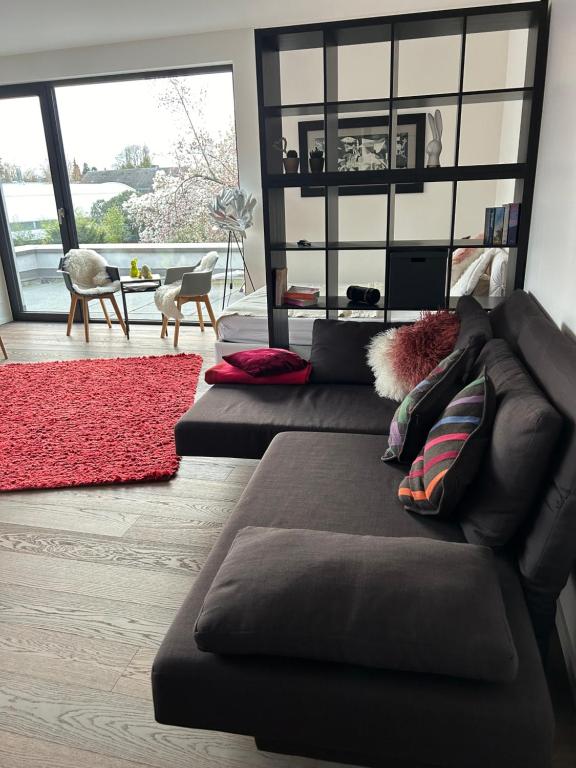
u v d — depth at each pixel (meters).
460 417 1.63
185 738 1.54
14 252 6.20
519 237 2.97
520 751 1.10
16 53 5.36
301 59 4.95
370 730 1.16
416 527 1.62
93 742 1.54
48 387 4.21
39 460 3.10
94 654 1.82
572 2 2.23
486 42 4.62
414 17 2.79
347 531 1.62
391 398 2.58
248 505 1.76
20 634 1.92
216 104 5.36
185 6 4.20
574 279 2.04
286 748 1.34
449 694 1.12
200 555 2.30
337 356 2.91
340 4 4.21
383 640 1.14
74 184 5.86
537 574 1.38
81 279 5.55
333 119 3.18
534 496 1.42
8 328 6.11
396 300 3.21
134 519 2.57
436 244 3.22
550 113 2.58
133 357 4.90
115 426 3.49
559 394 1.47
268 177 3.18
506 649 1.11
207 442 2.47
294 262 5.47
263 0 4.09
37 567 2.26
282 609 1.20
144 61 5.14
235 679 1.19
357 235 5.29
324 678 1.17
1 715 1.63
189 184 5.66
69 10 4.19
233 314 3.78
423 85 4.81
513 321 2.31
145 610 2.01
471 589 1.20
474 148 4.82
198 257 5.87
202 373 4.42
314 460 2.03
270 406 2.59
